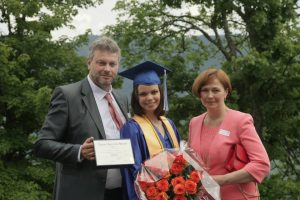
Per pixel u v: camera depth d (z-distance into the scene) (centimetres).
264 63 1541
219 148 414
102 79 444
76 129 433
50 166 1584
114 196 455
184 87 1864
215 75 425
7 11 1608
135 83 464
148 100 456
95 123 437
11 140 1580
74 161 414
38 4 1617
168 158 413
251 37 1695
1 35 1662
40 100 1446
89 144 408
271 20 1634
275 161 1811
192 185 391
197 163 407
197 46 2041
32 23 1670
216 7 1698
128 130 447
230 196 414
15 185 1467
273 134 1786
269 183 1628
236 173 404
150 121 461
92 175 430
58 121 432
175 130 473
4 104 1611
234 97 1677
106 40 448
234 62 1584
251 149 408
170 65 1862
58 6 1698
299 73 1630
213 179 402
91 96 447
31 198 1418
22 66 1619
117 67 450
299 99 1705
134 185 420
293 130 1750
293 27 1662
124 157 410
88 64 457
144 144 446
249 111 1775
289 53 1567
